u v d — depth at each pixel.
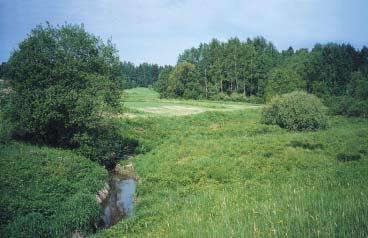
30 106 27.84
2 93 29.47
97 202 18.98
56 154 25.31
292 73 92.00
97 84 29.91
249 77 106.50
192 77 107.94
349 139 30.89
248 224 11.44
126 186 24.30
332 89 90.44
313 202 12.66
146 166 27.02
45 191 18.48
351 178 17.84
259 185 19.06
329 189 15.88
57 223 15.73
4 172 19.44
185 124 48.41
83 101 28.06
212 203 16.34
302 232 9.80
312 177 19.38
